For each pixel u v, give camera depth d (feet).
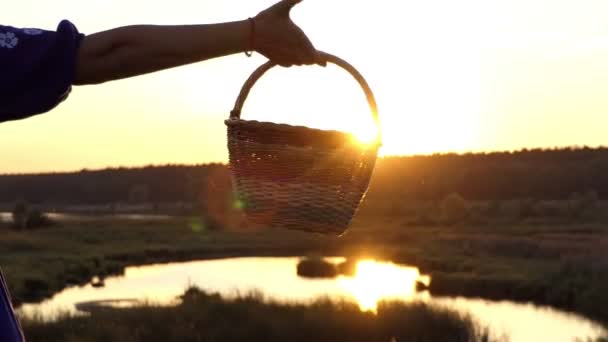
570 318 76.07
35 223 243.81
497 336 62.64
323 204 6.57
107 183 508.12
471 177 408.26
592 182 385.70
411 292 98.17
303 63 5.14
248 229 248.93
